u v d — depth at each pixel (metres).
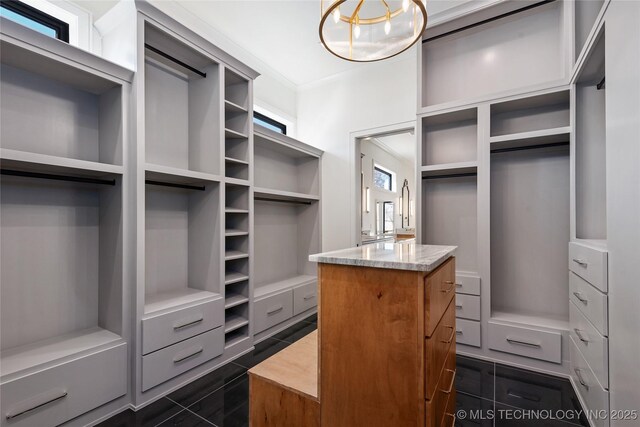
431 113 2.71
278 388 1.12
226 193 2.89
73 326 1.90
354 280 0.98
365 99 3.73
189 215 2.58
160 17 1.97
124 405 1.79
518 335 2.27
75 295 1.92
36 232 1.77
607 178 1.39
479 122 2.48
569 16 2.12
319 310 1.04
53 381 1.51
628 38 1.18
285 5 2.67
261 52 3.40
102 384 1.69
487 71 2.70
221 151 2.40
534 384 2.04
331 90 3.97
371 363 0.95
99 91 1.98
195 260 2.51
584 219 2.04
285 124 4.17
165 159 2.39
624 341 1.23
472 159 2.77
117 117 1.89
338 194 3.90
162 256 2.40
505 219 2.63
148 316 1.87
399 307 0.91
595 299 1.53
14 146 1.68
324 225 3.98
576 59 2.07
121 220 1.85
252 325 2.69
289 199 3.75
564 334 2.13
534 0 2.38
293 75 3.92
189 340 2.10
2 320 1.64
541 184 2.51
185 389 2.01
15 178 1.68
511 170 2.62
